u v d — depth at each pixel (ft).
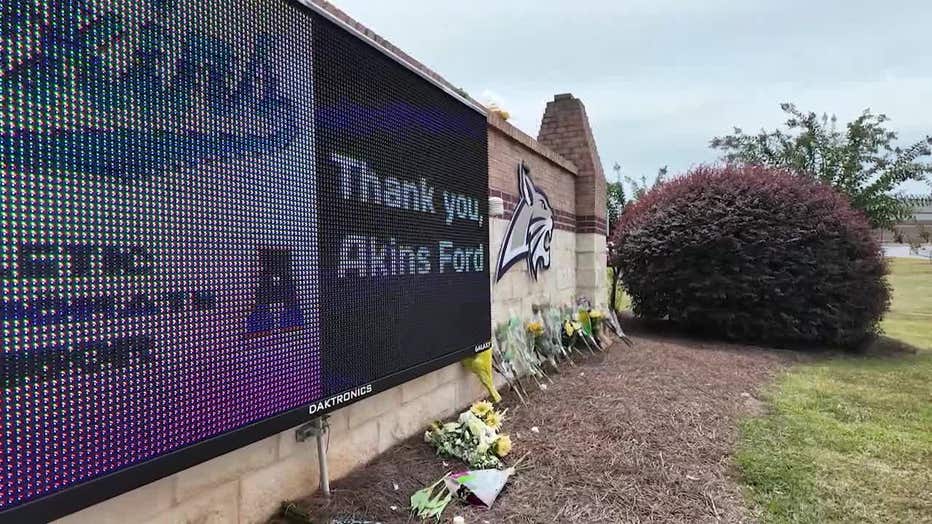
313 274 7.88
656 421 14.39
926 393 19.17
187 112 5.86
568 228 25.62
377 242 9.56
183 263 5.77
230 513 7.45
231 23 6.46
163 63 5.60
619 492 10.43
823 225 28.22
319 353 7.97
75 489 4.68
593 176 26.71
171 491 6.56
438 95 12.00
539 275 21.40
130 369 5.20
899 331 36.27
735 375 20.92
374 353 9.39
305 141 7.76
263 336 6.88
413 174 10.86
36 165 4.50
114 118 5.12
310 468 9.00
